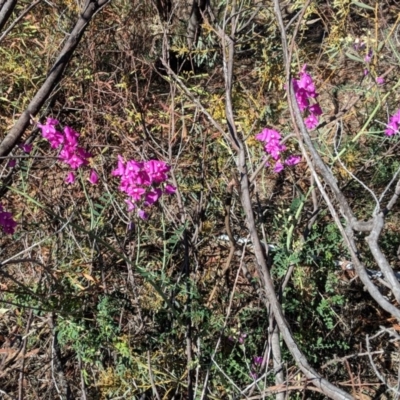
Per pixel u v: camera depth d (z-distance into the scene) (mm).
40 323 2600
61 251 2986
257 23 4465
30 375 2725
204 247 3037
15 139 2402
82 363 2648
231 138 2049
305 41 5129
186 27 4160
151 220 3086
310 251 2586
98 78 3512
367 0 4965
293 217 2742
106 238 3043
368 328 2854
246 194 1962
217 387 2561
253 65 4152
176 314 2424
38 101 2406
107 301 2576
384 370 2750
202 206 2887
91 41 3576
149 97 3652
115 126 3152
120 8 3832
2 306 2777
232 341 2584
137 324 2676
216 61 4316
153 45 3732
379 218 1571
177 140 3320
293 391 2439
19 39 4180
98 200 3268
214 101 3094
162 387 2627
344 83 4449
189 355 2453
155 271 2803
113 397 2609
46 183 3375
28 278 3066
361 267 1570
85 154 2658
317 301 2730
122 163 2504
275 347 2301
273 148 2463
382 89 3998
